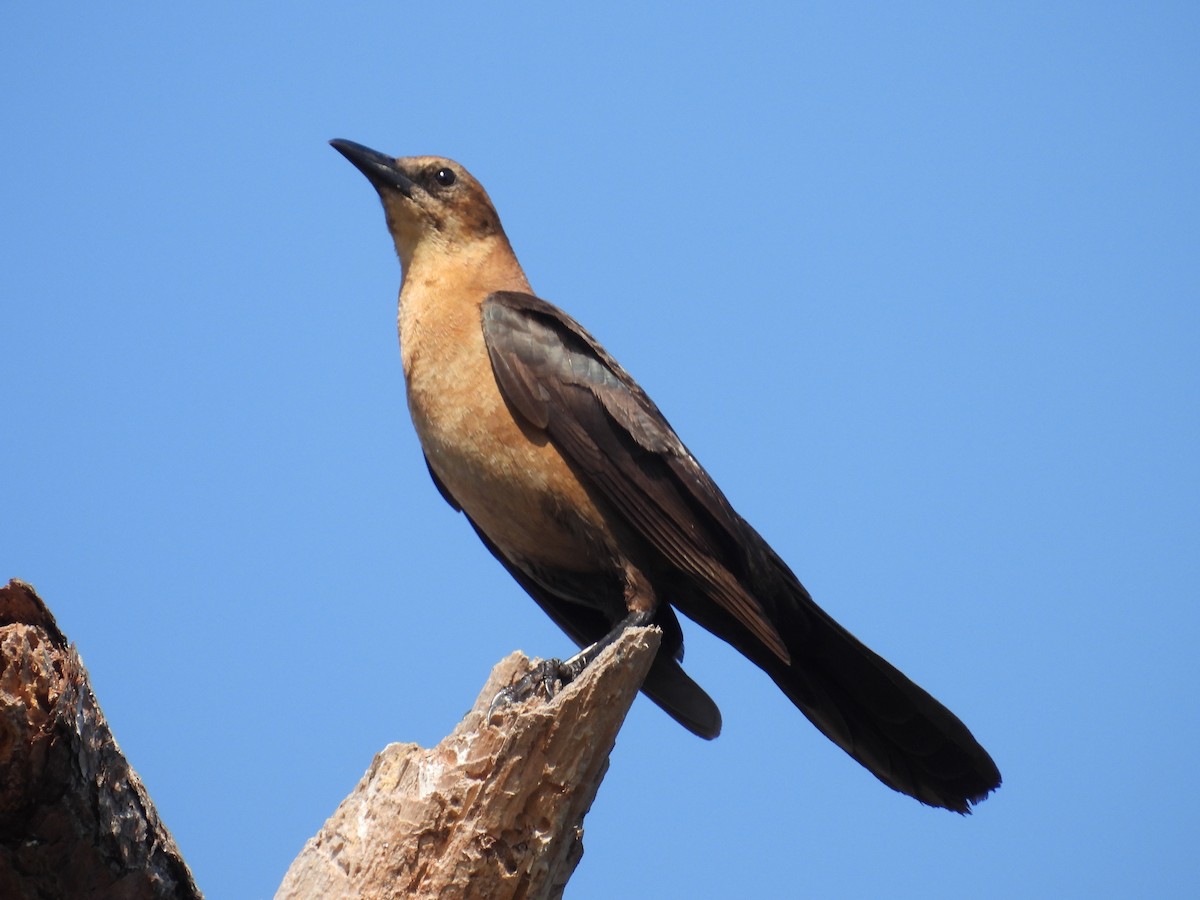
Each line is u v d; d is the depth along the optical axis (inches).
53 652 264.5
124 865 286.8
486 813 291.6
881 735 435.5
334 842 302.7
